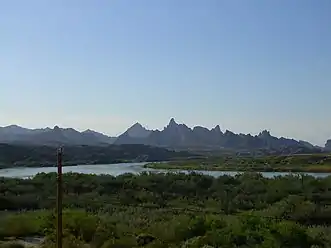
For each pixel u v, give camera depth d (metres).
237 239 17.52
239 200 39.78
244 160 138.75
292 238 17.66
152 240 18.03
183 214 29.50
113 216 26.44
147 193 45.12
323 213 28.27
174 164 138.12
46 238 18.28
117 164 159.50
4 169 112.06
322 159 123.81
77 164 152.62
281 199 38.84
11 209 35.59
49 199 39.69
